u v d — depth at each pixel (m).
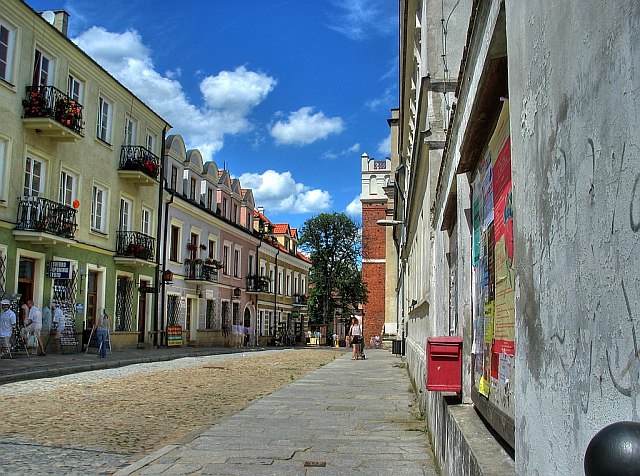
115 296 28.02
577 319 1.71
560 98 1.87
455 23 9.19
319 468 6.16
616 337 1.43
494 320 3.66
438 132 9.18
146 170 29.19
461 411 4.72
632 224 1.34
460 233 5.28
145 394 12.94
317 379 16.88
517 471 2.44
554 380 1.92
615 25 1.42
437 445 6.13
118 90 28.14
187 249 37.16
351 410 10.39
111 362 20.33
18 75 21.17
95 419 9.45
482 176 4.23
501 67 3.10
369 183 65.38
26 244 21.47
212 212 40.72
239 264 47.72
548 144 2.02
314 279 65.62
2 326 18.81
